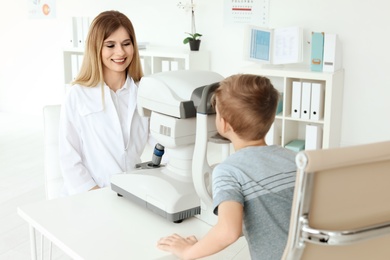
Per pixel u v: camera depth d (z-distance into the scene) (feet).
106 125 6.66
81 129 6.60
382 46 12.85
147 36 17.03
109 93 6.64
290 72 12.70
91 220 5.10
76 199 5.67
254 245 3.91
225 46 15.30
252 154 3.99
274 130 13.60
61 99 20.53
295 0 13.82
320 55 12.55
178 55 14.79
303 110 12.87
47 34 20.21
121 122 6.78
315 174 2.83
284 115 13.15
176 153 5.24
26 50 21.09
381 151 2.92
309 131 12.92
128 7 17.29
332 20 13.38
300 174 2.80
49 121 6.84
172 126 5.02
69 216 5.19
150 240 4.67
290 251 3.01
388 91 12.98
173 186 5.08
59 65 20.20
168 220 5.12
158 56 15.21
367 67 13.12
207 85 4.98
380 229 3.15
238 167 3.91
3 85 22.25
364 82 13.23
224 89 4.03
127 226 4.96
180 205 4.94
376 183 3.06
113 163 6.68
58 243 4.66
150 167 5.74
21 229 10.25
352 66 13.30
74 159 6.55
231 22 15.01
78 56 17.51
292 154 4.14
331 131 12.73
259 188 3.84
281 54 13.28
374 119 13.28
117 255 4.37
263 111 3.93
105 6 18.04
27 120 20.66
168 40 16.57
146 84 5.37
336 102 12.83
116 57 6.50
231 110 3.97
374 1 12.75
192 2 15.64
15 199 11.96
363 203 3.07
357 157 2.84
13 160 15.20
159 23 16.66
